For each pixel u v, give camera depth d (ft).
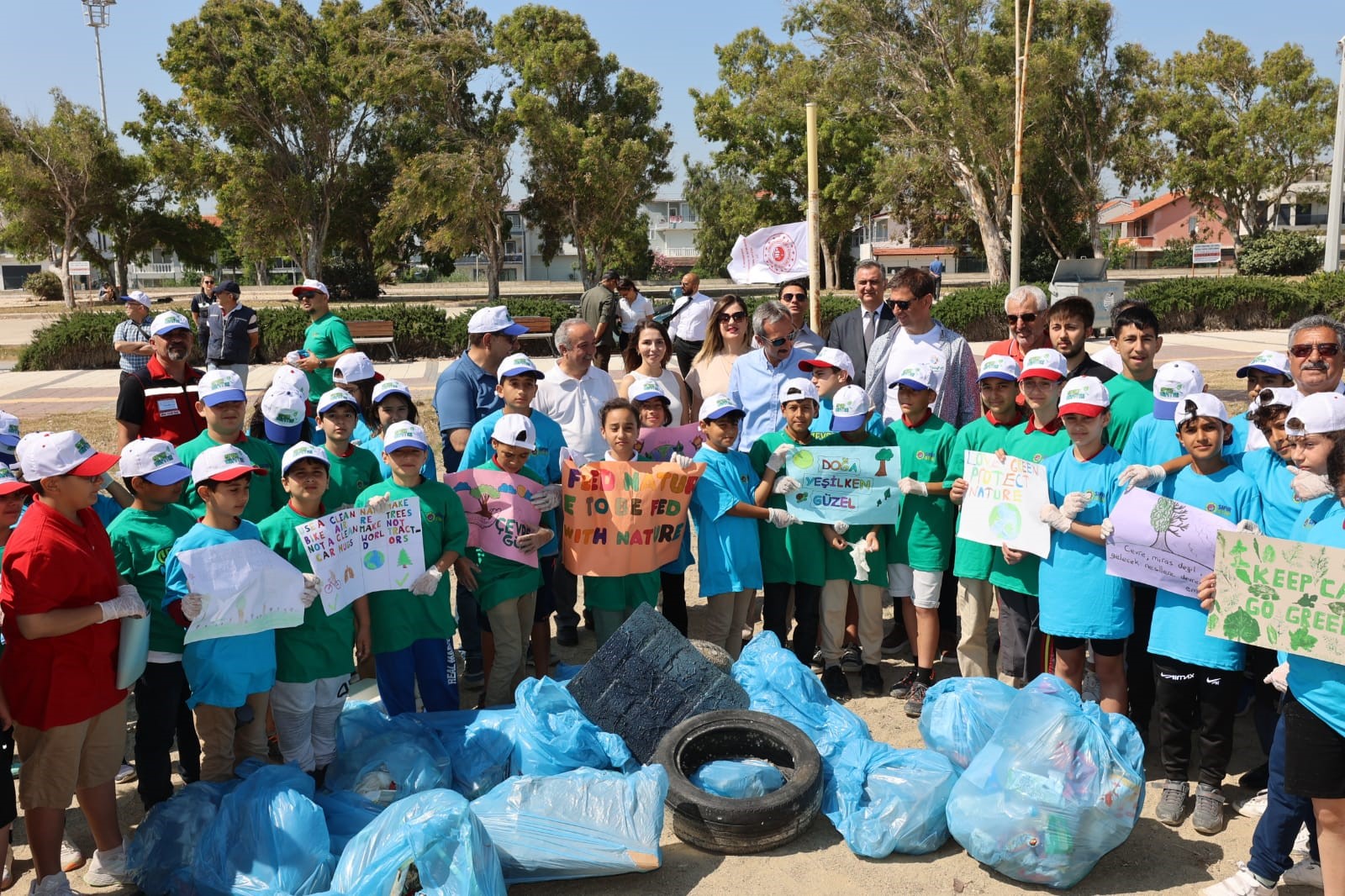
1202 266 242.78
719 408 19.49
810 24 151.84
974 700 16.35
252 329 46.39
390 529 16.63
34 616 12.69
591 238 154.81
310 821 13.37
